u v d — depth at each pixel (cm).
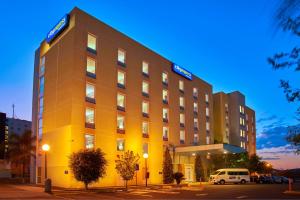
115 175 3966
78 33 3756
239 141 7925
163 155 4897
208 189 3434
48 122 3975
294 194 2777
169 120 5228
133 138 4381
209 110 6600
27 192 2630
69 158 3219
